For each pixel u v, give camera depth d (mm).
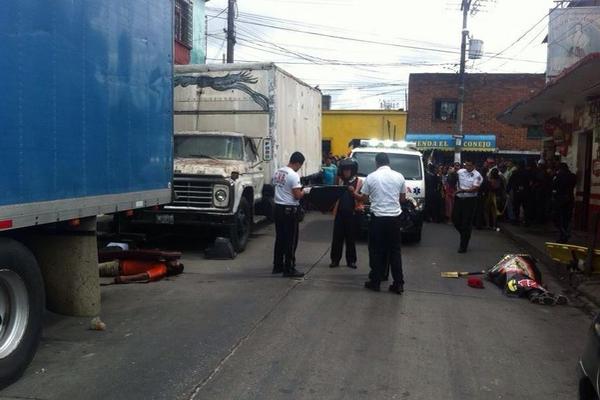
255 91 13219
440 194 18219
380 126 39125
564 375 5312
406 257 11617
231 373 5066
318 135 20125
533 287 8195
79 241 6125
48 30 5125
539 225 17094
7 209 4629
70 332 6152
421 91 34344
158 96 7633
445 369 5336
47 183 5168
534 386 5020
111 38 6297
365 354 5656
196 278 9047
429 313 7266
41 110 5059
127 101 6730
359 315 7051
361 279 9148
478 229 17188
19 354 4820
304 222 16969
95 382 4812
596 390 3398
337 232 10031
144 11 7117
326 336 6176
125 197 6738
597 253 9148
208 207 10891
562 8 16766
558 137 17766
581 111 15953
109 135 6312
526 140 33562
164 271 9016
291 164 9227
